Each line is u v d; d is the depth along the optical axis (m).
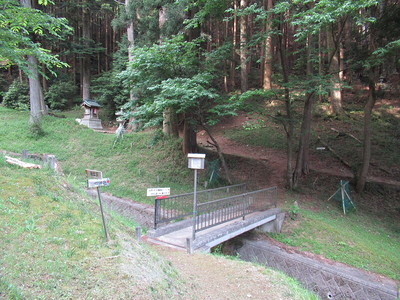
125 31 32.94
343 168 15.89
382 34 12.75
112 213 7.72
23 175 5.25
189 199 9.55
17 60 5.64
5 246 3.10
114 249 3.58
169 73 11.98
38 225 3.73
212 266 5.15
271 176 14.70
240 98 10.94
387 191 13.41
